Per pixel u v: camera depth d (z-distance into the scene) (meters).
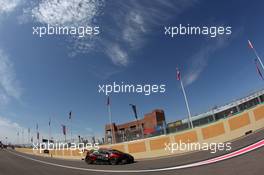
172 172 11.05
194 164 12.47
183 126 26.17
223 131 21.20
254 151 12.02
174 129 26.66
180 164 13.45
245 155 11.66
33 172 14.67
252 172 8.23
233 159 11.45
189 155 17.94
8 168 17.06
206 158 13.80
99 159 19.72
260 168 8.52
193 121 26.09
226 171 9.20
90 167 17.08
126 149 27.95
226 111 24.81
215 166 10.70
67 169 16.12
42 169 16.34
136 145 26.81
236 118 20.89
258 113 19.89
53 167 17.78
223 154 13.75
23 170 15.80
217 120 24.09
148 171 12.38
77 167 17.39
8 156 32.84
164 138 24.48
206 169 10.38
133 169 13.95
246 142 15.75
